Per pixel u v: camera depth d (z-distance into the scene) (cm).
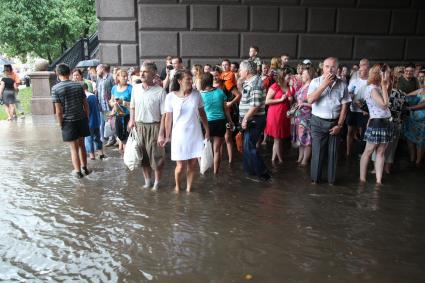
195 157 557
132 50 1082
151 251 405
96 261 386
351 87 750
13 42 2055
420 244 425
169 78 860
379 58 1145
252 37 1098
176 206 523
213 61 1100
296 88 781
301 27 1105
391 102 655
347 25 1118
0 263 382
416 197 563
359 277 361
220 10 1078
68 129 618
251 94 609
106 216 491
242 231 451
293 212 506
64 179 635
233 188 595
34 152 812
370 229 460
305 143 707
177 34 1080
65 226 462
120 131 805
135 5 1062
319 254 401
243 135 645
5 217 487
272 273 366
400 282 354
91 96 736
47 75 1345
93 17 2300
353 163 743
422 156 746
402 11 1127
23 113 1370
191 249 409
